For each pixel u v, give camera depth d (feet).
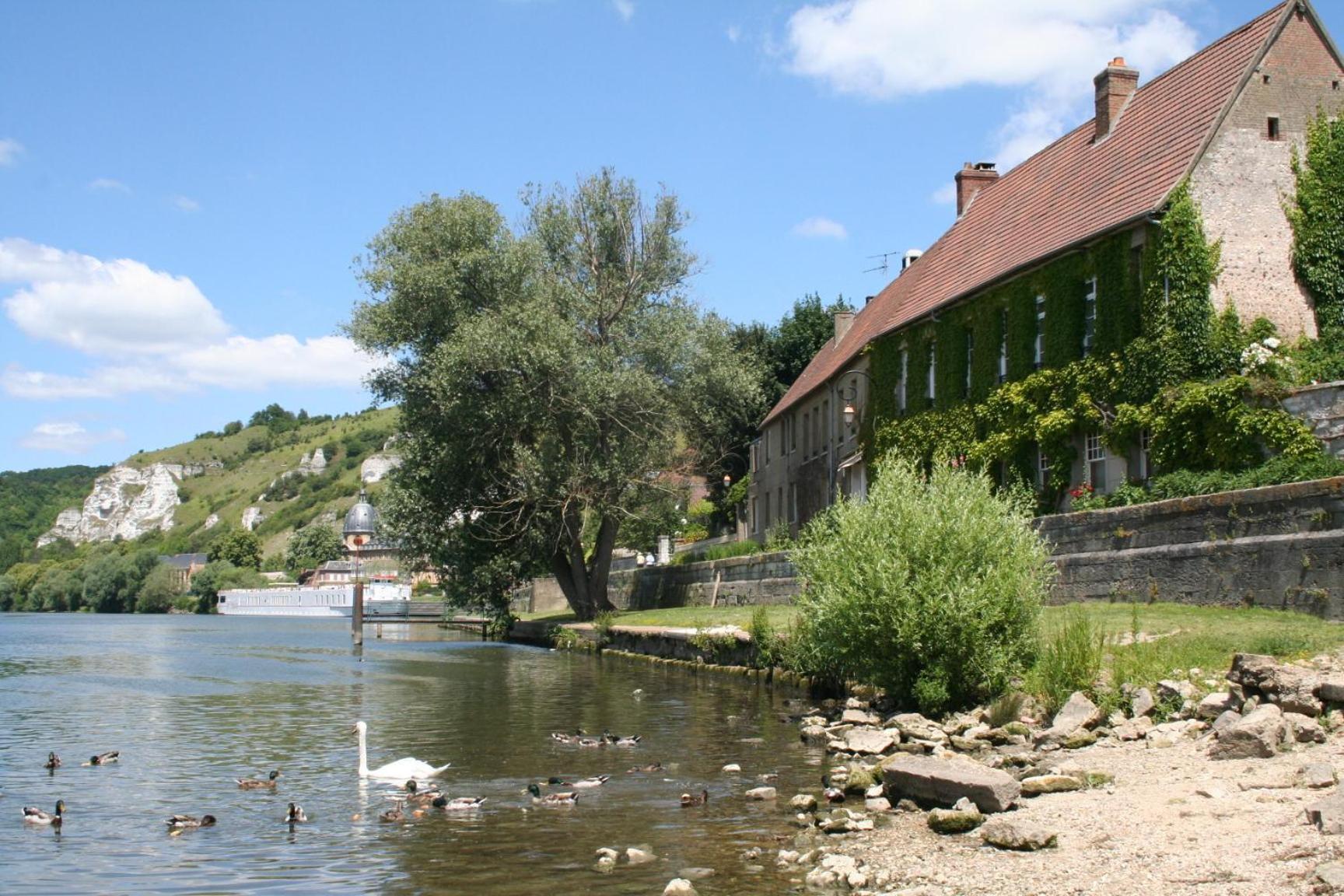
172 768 49.49
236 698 78.28
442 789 43.52
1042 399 93.50
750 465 202.08
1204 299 81.00
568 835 35.78
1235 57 88.94
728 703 68.80
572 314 134.72
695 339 139.85
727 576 129.70
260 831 37.01
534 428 134.92
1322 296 84.28
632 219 141.79
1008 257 103.45
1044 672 50.85
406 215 136.36
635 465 134.41
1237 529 61.46
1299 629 51.44
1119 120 102.06
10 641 175.94
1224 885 25.85
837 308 207.92
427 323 133.39
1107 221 88.43
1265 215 84.38
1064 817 33.55
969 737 47.98
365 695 79.36
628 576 178.19
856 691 63.72
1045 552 57.77
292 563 548.72
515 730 59.67
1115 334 86.07
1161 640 52.47
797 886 29.53
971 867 29.78
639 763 48.39
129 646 157.79
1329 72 87.92
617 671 96.73
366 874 31.58
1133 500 78.69
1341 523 55.57
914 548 54.49
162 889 30.40
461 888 30.07
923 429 112.27
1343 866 24.98
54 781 46.75
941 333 110.73
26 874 31.99
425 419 135.03
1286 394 73.87
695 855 33.01
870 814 37.19
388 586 367.04
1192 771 37.55
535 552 145.38
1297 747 38.22
